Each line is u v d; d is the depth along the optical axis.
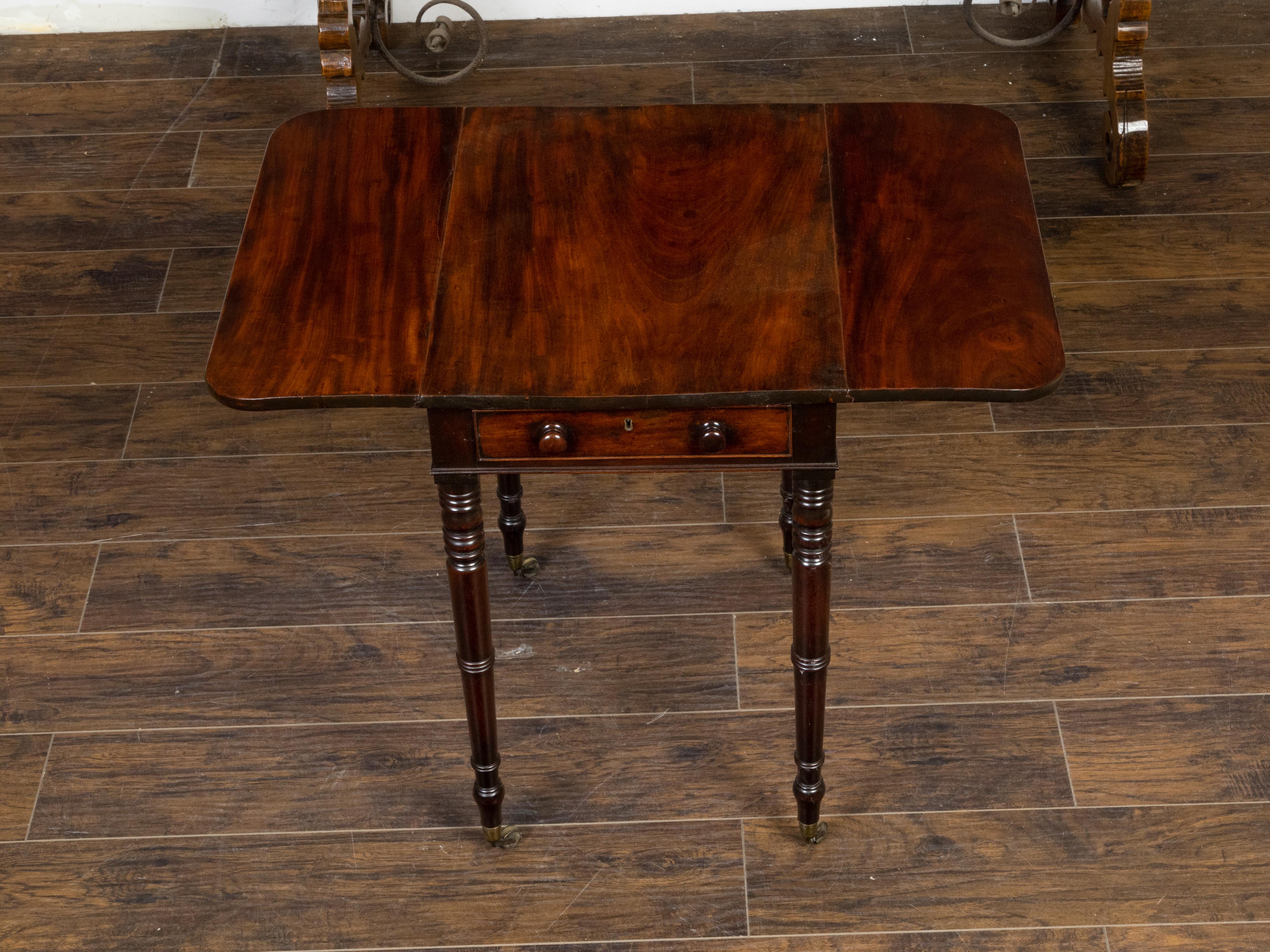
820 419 1.47
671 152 1.77
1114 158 2.92
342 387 1.44
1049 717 2.08
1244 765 2.01
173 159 3.15
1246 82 3.24
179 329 2.74
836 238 1.62
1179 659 2.14
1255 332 2.64
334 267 1.61
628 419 1.47
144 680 2.17
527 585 2.30
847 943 1.85
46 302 2.80
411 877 1.93
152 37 3.51
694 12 3.55
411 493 2.45
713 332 1.49
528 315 1.52
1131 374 2.58
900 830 1.96
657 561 2.33
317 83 3.37
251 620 2.25
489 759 1.84
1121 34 2.81
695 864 1.94
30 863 1.95
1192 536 2.31
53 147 3.19
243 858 1.96
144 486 2.46
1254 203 2.92
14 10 3.50
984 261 1.58
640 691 2.15
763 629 2.22
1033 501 2.38
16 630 2.24
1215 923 1.84
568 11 3.54
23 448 2.52
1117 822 1.96
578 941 1.86
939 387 1.41
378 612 2.26
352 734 2.10
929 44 3.42
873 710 2.10
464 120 1.84
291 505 2.43
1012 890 1.89
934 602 2.24
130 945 1.87
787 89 3.31
